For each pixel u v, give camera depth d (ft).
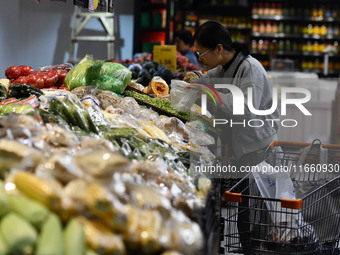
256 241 8.41
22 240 3.82
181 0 38.19
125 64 19.57
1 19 18.26
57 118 7.18
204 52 10.83
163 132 9.41
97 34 27.86
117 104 10.38
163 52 22.09
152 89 13.69
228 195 7.96
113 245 4.10
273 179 8.55
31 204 4.10
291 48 42.98
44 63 22.22
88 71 11.80
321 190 8.74
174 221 4.61
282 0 42.50
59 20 23.27
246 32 43.01
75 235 3.96
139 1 31.76
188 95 10.68
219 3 42.55
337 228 8.66
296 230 8.20
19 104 7.97
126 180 4.84
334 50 43.01
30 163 4.75
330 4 42.52
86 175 4.58
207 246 4.92
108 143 6.31
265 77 9.89
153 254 4.33
